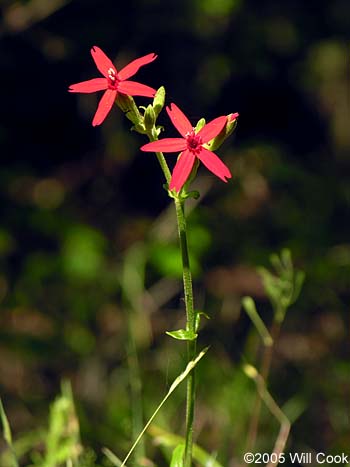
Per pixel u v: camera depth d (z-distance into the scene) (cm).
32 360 679
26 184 905
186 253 253
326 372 656
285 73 1032
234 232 895
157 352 607
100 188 965
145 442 432
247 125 1050
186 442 260
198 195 250
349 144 1077
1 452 511
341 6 1037
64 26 908
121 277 723
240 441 466
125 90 257
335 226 933
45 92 938
